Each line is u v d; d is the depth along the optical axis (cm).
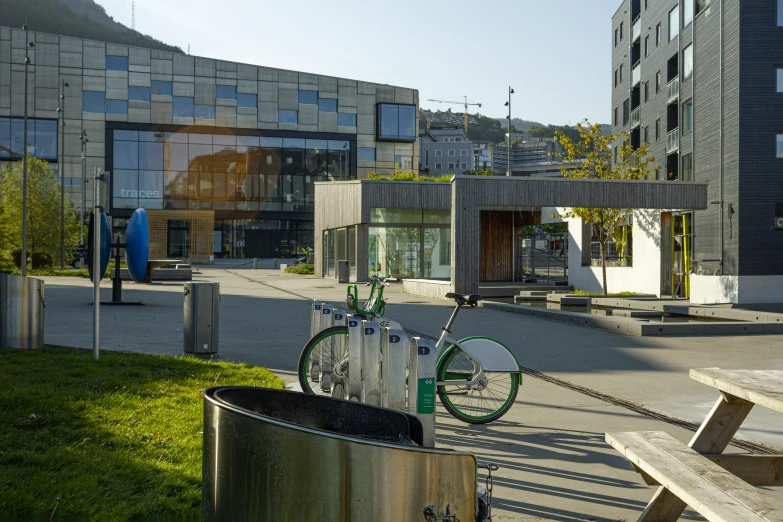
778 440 614
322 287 2962
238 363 978
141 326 1435
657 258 2919
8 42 6656
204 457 316
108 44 6806
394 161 7525
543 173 17438
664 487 370
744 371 444
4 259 3978
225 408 300
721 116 3044
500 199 2356
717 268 3008
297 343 1224
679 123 3612
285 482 285
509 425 670
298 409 349
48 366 870
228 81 7106
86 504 418
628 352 1177
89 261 1577
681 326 1414
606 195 2494
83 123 6788
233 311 1822
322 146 7356
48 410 635
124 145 6869
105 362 912
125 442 550
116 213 6850
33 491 436
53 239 4366
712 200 3123
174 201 6988
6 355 957
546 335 1397
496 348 677
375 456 280
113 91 6838
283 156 7256
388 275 3478
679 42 3612
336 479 281
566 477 508
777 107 2889
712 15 3167
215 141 7081
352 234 3450
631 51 4675
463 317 1748
